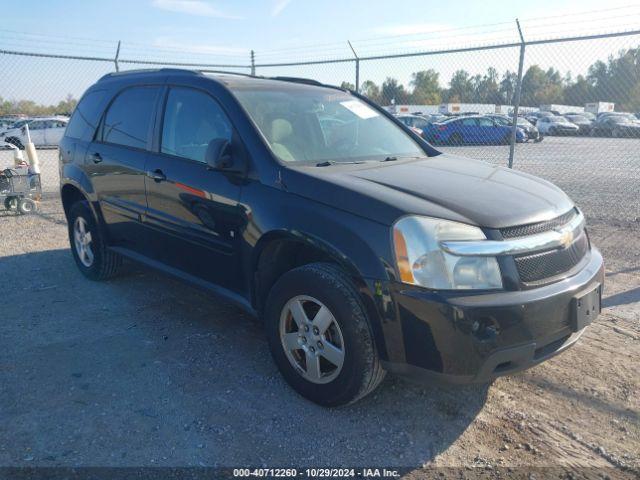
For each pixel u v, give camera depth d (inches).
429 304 100.0
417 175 130.3
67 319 167.2
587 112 1727.4
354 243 107.9
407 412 119.2
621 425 115.1
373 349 109.2
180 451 104.9
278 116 143.7
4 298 184.7
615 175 535.5
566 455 105.7
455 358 100.4
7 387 127.2
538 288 106.2
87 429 111.3
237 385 129.5
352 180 119.8
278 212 121.1
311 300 116.2
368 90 544.1
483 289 101.8
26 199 330.6
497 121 923.4
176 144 154.2
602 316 170.7
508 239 105.3
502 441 109.9
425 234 102.7
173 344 150.9
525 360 105.3
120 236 179.9
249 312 135.9
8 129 906.1
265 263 129.6
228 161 129.6
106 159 177.5
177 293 190.5
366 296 106.3
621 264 223.3
